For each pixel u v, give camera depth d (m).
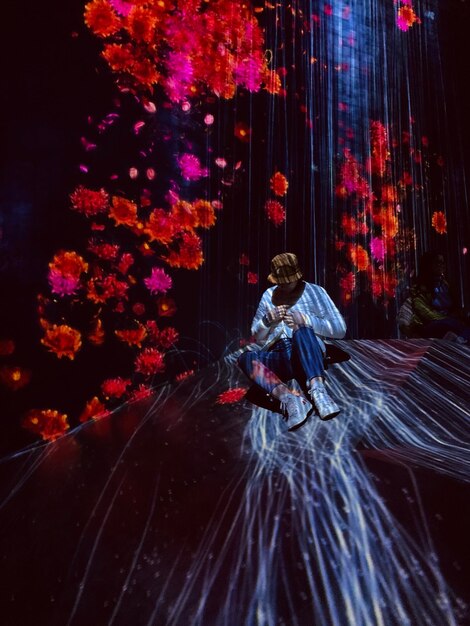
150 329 4.45
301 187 5.61
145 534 1.91
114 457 2.79
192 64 4.88
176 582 1.61
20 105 3.94
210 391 3.46
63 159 4.11
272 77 5.48
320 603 1.38
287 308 2.64
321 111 5.87
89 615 1.59
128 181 4.42
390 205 6.36
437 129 6.90
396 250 6.37
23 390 3.81
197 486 2.18
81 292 4.12
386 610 1.31
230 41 5.17
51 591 1.75
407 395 2.77
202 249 4.81
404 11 6.75
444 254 6.81
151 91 4.61
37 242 3.95
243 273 5.08
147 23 4.61
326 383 3.01
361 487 1.84
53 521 2.21
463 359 3.30
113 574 1.74
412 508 1.64
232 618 1.41
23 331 3.85
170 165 4.68
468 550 1.41
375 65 6.42
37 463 3.04
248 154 5.22
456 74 7.15
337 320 2.68
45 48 4.07
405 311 4.42
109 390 4.16
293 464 2.17
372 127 6.30
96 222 4.23
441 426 2.46
